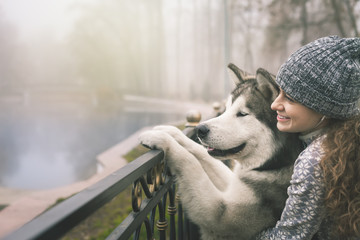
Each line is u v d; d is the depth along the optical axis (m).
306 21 12.10
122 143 8.71
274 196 1.73
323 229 1.28
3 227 3.28
